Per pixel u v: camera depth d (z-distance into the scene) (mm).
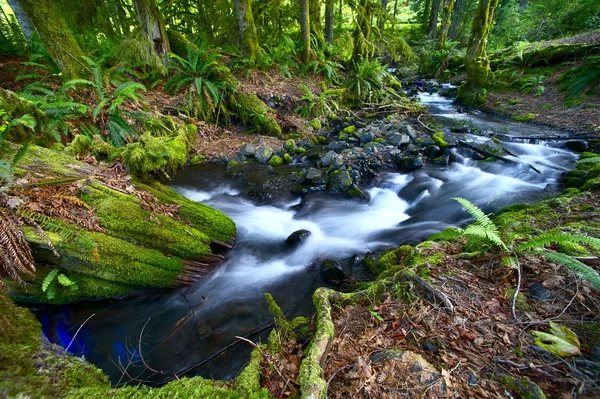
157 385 2467
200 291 3662
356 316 2297
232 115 8734
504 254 2582
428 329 2039
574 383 1583
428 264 2729
